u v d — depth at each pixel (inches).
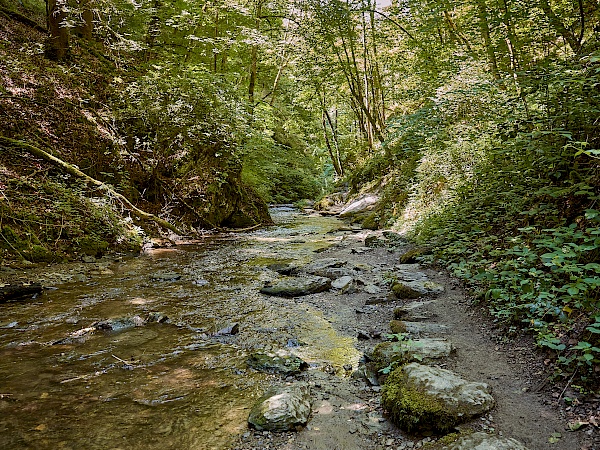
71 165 347.9
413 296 218.2
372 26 670.5
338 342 173.0
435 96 451.5
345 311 212.2
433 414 104.1
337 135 1280.8
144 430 109.3
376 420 113.6
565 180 180.7
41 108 368.5
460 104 366.0
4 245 269.4
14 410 116.9
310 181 1211.9
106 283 256.7
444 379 116.5
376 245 377.1
